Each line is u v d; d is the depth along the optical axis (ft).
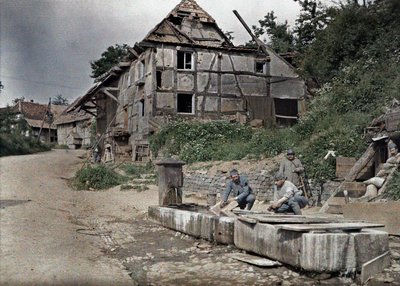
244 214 23.70
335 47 73.46
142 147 77.41
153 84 78.23
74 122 149.79
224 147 60.90
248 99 82.94
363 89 56.08
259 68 87.04
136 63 85.81
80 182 55.72
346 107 56.24
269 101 84.12
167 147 68.08
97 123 107.65
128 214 36.06
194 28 86.99
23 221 28.63
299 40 105.50
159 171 35.06
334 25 74.08
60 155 92.79
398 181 31.30
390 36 65.31
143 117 80.69
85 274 18.15
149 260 21.12
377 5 70.54
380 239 18.45
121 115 92.48
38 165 70.54
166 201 34.22
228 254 21.89
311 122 56.08
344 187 35.06
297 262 18.20
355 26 70.69
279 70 86.43
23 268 18.45
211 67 82.17
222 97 82.38
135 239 26.35
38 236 24.70
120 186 55.42
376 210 25.76
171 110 79.15
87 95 96.22
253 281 17.48
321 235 17.69
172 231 29.07
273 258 19.75
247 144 58.75
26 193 44.65
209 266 19.66
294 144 52.49
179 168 34.81
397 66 58.65
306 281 17.44
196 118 79.56
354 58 70.95
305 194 35.70
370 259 18.20
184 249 23.58
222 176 49.90
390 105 45.85
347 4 75.46
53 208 36.24
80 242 24.31
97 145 91.76
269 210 25.63
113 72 93.50
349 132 46.34
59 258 20.42
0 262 19.13
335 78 67.05
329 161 42.93
